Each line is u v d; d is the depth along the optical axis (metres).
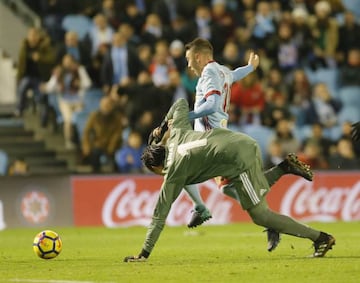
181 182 35.16
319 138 76.62
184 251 42.62
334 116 81.56
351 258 35.91
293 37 85.00
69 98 75.44
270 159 72.44
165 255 40.16
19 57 75.75
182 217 67.56
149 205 67.75
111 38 78.44
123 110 73.50
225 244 47.44
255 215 35.25
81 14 82.50
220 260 36.59
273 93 79.31
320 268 32.31
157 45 77.75
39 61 75.69
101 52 77.25
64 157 75.12
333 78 85.31
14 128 76.12
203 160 34.81
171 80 74.75
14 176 65.81
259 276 30.41
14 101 80.12
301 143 78.25
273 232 36.06
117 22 80.75
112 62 76.12
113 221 67.12
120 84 73.94
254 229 61.28
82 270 33.09
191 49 37.69
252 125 75.94
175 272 31.81
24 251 44.50
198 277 30.33
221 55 81.25
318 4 87.62
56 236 38.59
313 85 83.88
